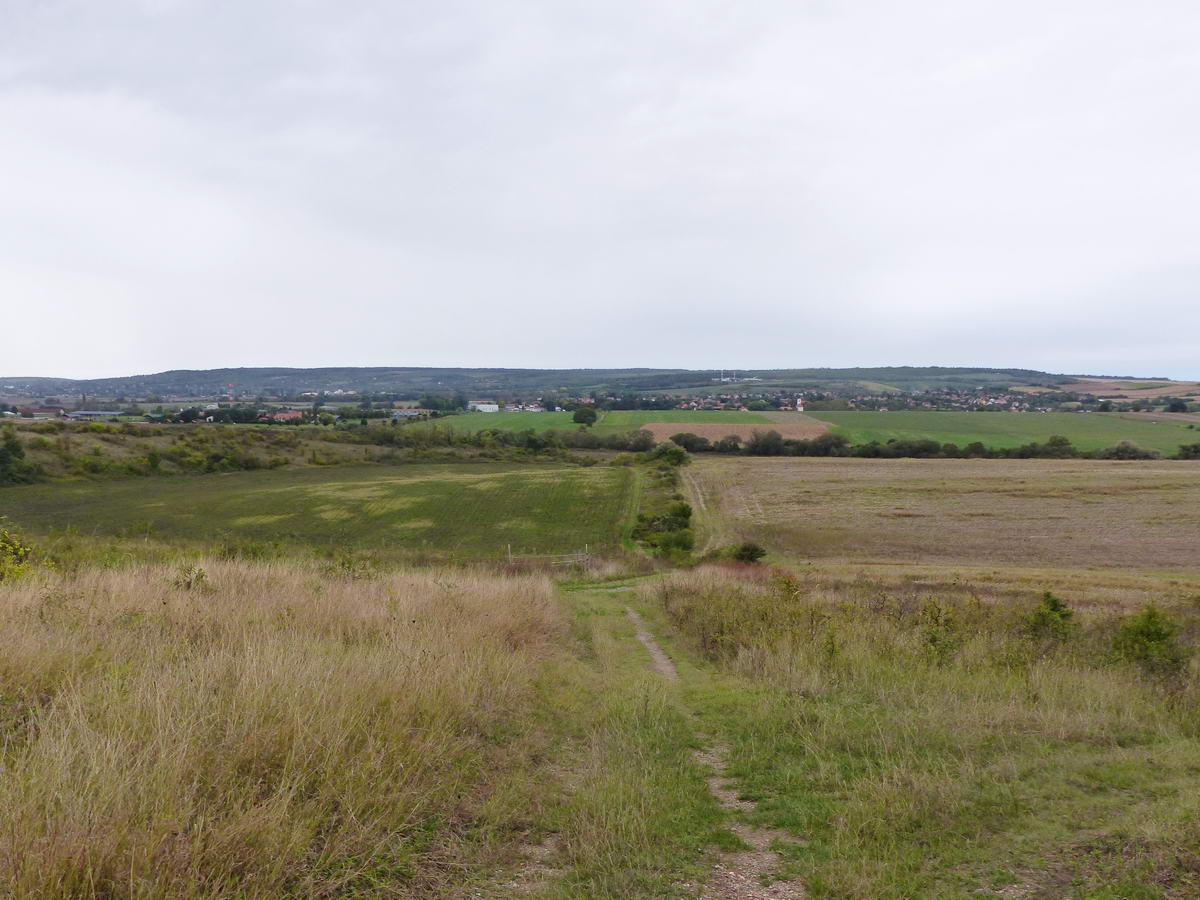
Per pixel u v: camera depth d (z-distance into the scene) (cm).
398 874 414
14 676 581
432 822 477
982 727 707
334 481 7131
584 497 6303
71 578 1238
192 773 452
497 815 496
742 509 5931
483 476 7469
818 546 4641
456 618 1098
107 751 429
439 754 554
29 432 7450
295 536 4931
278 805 423
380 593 1291
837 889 413
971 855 451
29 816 366
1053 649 1074
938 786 550
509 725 694
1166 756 620
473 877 421
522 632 1145
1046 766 602
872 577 3191
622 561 3784
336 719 542
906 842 473
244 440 8706
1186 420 12012
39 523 4962
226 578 1316
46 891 332
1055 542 4600
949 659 1014
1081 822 491
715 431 10988
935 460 9019
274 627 905
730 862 454
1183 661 958
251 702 545
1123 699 798
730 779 608
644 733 707
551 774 592
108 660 654
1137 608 2159
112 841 359
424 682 681
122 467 7044
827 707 788
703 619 1410
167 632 838
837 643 1056
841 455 9894
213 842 381
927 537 4834
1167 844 442
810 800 550
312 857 410
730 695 871
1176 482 6600
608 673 1011
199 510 5750
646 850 455
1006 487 6569
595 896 401
